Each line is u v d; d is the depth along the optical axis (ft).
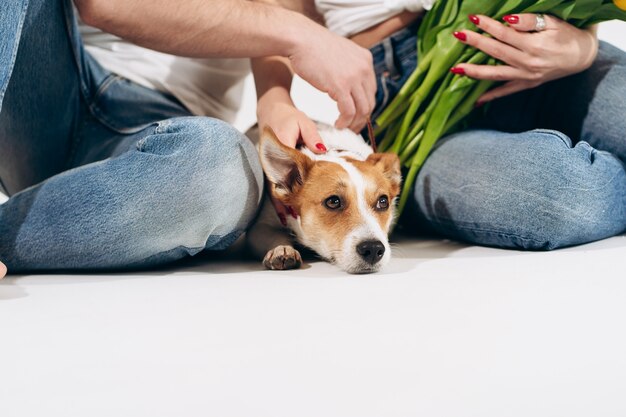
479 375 3.09
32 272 5.23
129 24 5.32
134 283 4.79
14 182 5.90
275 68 6.27
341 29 6.64
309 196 5.56
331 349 3.38
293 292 4.45
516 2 5.93
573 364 3.19
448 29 6.18
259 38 5.64
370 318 3.84
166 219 4.91
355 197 5.44
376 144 6.83
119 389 2.98
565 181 5.46
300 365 3.20
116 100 6.08
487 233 5.92
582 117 6.40
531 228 5.57
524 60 5.97
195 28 5.48
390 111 6.46
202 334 3.62
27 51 5.15
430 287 4.51
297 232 5.79
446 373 3.11
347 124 6.00
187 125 4.89
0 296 4.44
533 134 5.76
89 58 6.13
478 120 6.90
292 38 5.65
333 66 5.65
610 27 10.30
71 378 3.09
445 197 6.18
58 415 2.77
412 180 6.43
